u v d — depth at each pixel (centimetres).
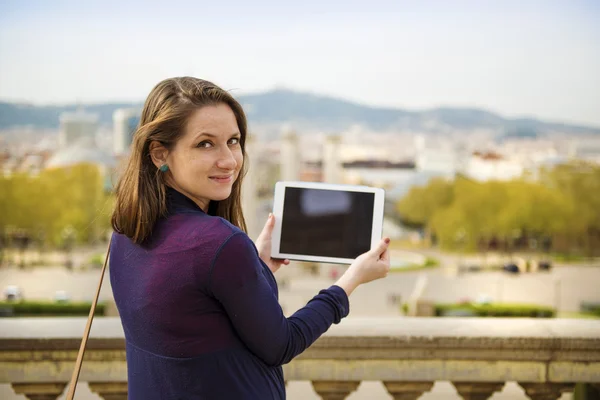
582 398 345
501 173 18662
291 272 6219
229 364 195
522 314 3584
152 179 205
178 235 197
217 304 194
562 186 11069
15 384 333
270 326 192
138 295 199
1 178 9325
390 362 333
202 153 204
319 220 243
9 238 9988
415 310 3747
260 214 9475
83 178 9531
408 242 12238
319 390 337
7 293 5122
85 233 9412
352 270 220
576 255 10844
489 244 11150
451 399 803
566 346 332
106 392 335
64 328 339
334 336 330
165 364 196
